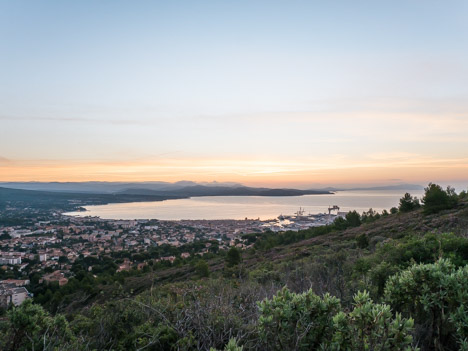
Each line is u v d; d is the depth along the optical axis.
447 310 2.86
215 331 3.01
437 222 18.84
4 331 3.01
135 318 3.88
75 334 3.58
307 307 2.65
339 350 2.39
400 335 2.21
